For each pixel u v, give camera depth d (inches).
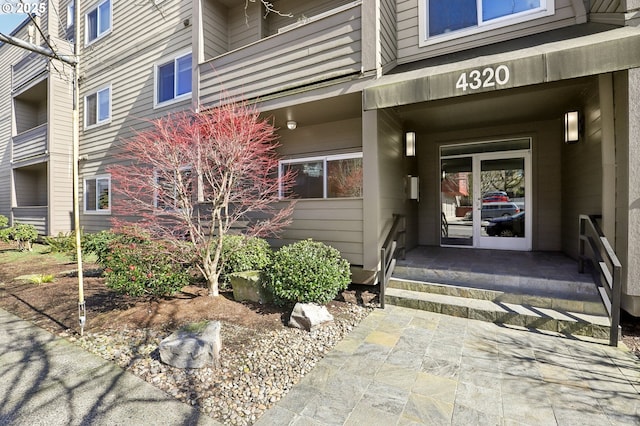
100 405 94.6
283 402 96.5
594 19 182.7
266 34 318.0
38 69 478.0
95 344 136.9
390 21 229.6
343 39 205.8
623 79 146.0
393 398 98.3
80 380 108.4
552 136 254.2
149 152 204.4
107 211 425.1
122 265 171.6
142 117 385.7
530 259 226.1
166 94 365.1
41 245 467.5
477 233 286.0
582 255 186.1
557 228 255.0
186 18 341.4
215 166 196.9
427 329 150.3
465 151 291.0
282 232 236.8
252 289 180.9
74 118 153.3
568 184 234.2
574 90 188.9
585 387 103.1
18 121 551.5
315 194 288.4
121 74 409.7
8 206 569.0
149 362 120.5
